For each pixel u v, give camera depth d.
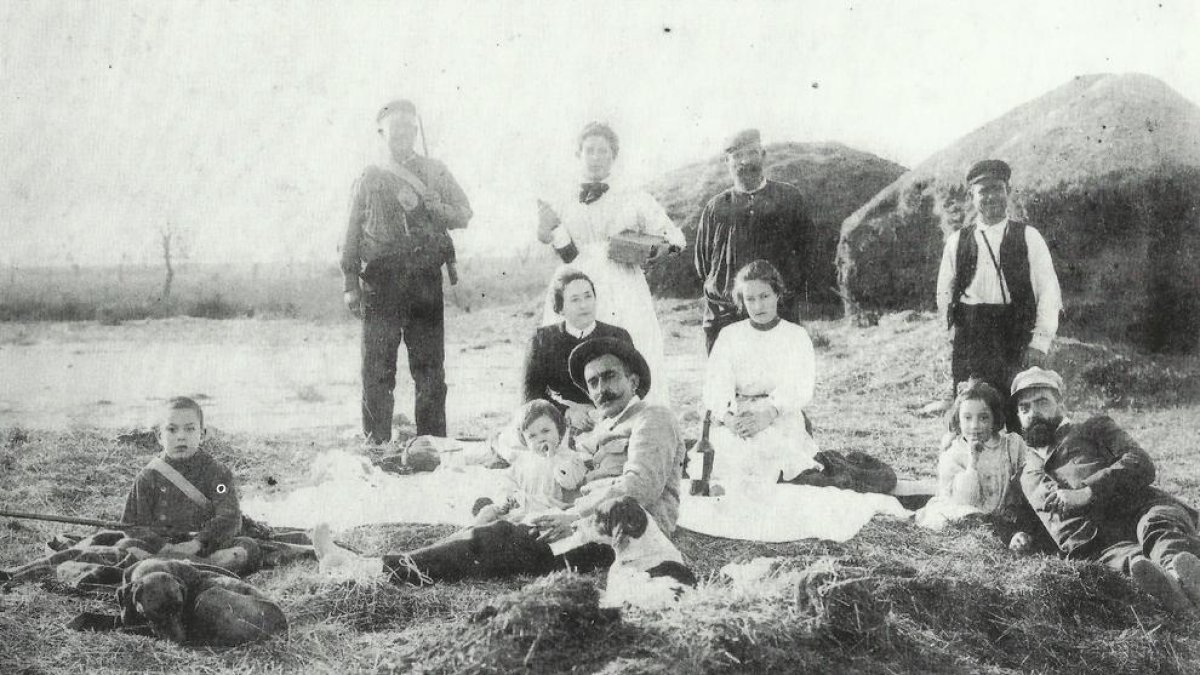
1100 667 4.43
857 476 5.83
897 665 4.03
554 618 3.81
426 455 6.09
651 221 6.32
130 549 4.59
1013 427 5.70
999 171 6.12
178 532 4.75
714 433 5.83
